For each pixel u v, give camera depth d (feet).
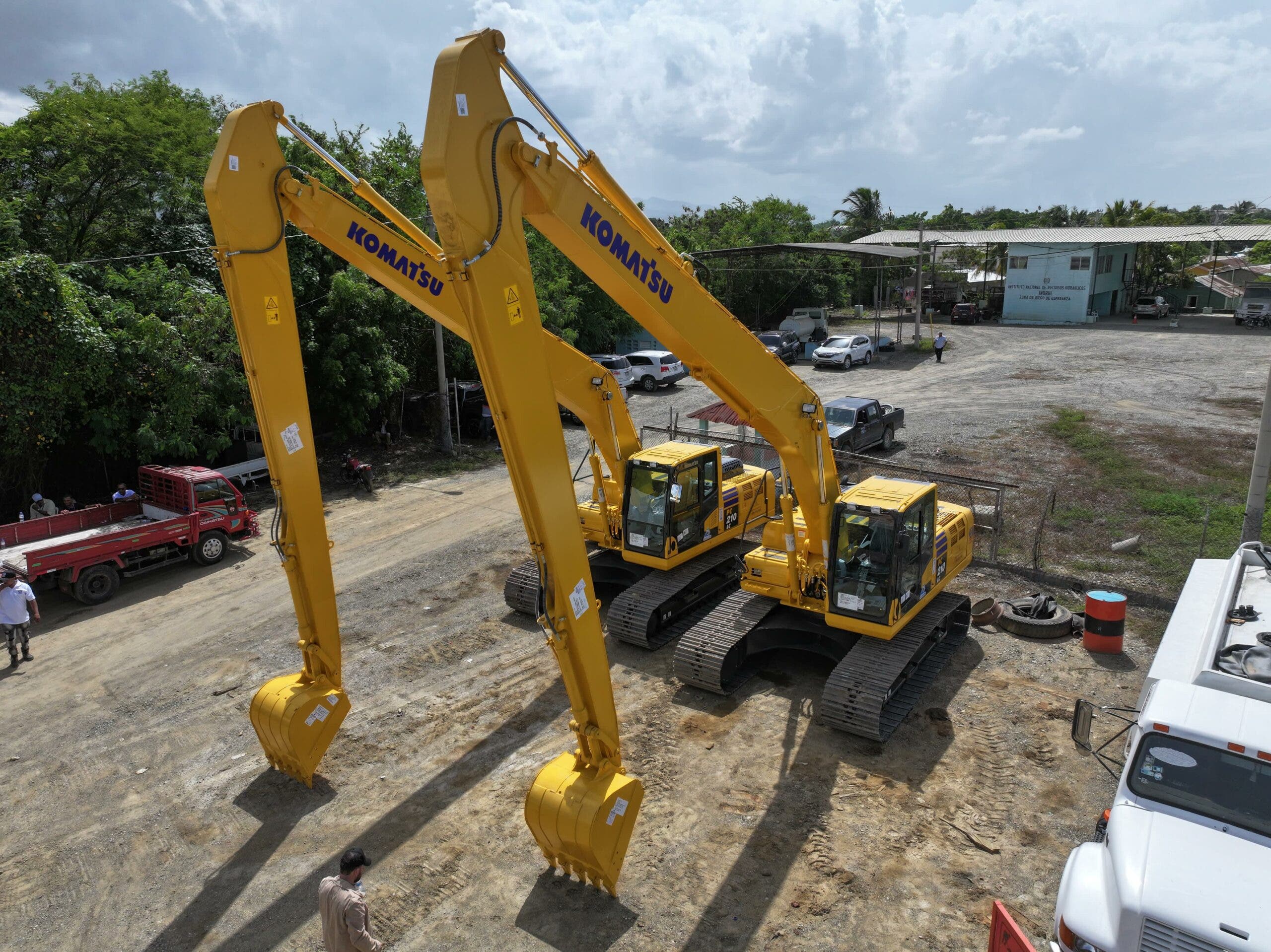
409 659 39.52
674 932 22.68
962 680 35.63
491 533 57.88
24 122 73.51
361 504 66.03
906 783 28.73
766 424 30.12
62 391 56.59
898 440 77.61
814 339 145.48
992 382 104.06
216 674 39.22
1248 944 16.79
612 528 43.21
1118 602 36.76
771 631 36.42
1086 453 69.10
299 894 24.75
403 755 31.65
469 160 18.26
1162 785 20.77
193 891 25.08
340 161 88.02
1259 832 19.47
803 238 193.36
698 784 29.09
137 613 46.91
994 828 26.35
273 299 25.95
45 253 69.82
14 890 25.45
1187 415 81.10
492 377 19.53
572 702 22.94
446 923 23.32
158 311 64.23
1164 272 191.83
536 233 116.16
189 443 63.26
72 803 29.66
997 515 46.91
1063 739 31.01
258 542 58.85
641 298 23.66
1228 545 48.03
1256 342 124.67
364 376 74.23
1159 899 17.92
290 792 29.60
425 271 28.91
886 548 31.86
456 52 17.97
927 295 181.88
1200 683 22.43
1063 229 174.40
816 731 32.17
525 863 25.61
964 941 22.04
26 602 41.09
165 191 79.05
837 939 22.25
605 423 41.22
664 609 40.32
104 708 36.35
